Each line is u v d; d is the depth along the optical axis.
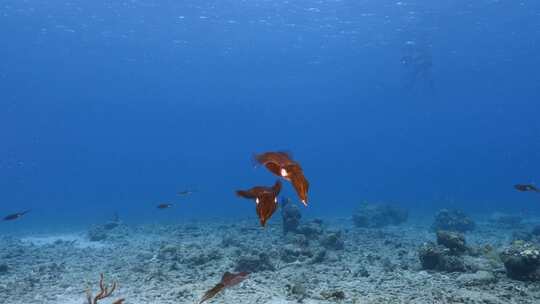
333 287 10.46
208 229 24.47
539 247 10.82
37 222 35.19
